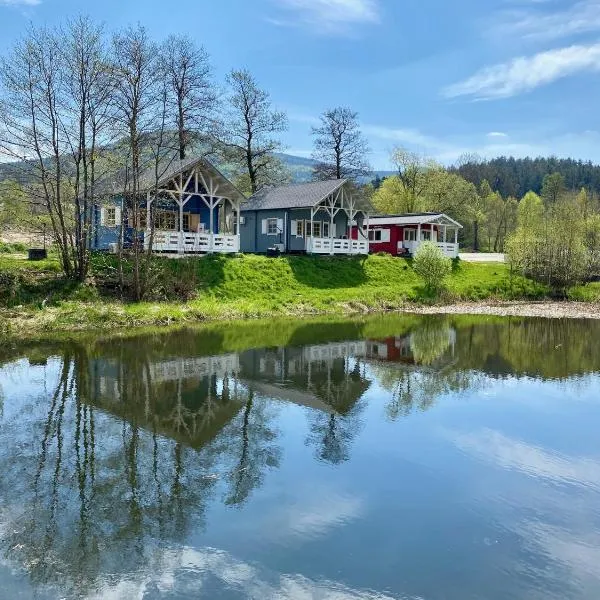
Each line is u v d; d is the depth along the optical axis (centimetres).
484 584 552
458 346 1944
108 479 776
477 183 12112
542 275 3872
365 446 936
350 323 2478
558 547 627
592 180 14738
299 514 689
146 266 2498
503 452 921
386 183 6831
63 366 1449
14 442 911
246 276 2977
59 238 2397
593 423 1084
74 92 2314
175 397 1195
